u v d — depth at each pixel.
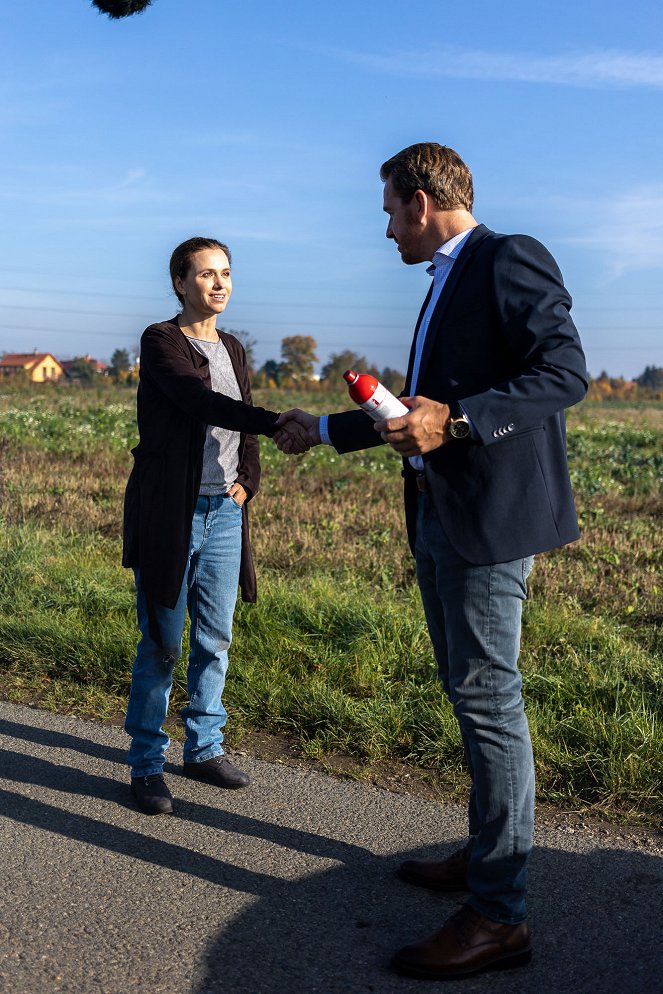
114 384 60.16
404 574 6.39
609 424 26.23
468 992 2.23
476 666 2.40
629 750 3.48
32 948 2.37
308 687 4.16
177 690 4.32
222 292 3.39
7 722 4.01
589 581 6.20
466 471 2.35
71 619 5.07
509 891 2.34
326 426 3.05
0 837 3.00
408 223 2.54
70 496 9.16
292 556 6.77
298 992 2.22
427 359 2.46
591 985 2.26
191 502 3.28
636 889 2.70
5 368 98.06
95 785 3.43
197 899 2.64
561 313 2.29
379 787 3.42
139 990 2.21
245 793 3.37
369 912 2.60
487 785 2.37
